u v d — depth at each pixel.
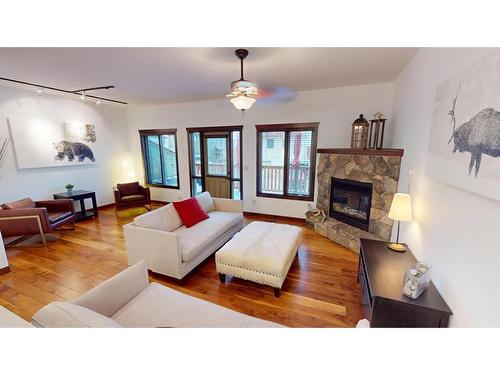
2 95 3.62
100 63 2.59
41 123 4.10
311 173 4.22
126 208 4.77
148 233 2.40
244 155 4.74
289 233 2.73
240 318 1.44
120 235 3.69
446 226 1.43
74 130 4.63
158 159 5.83
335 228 3.44
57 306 1.08
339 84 3.56
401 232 2.49
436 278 1.55
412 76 2.40
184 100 4.86
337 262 2.84
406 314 1.39
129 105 5.48
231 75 3.07
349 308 2.04
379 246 2.15
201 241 2.63
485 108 1.03
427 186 1.80
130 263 2.61
